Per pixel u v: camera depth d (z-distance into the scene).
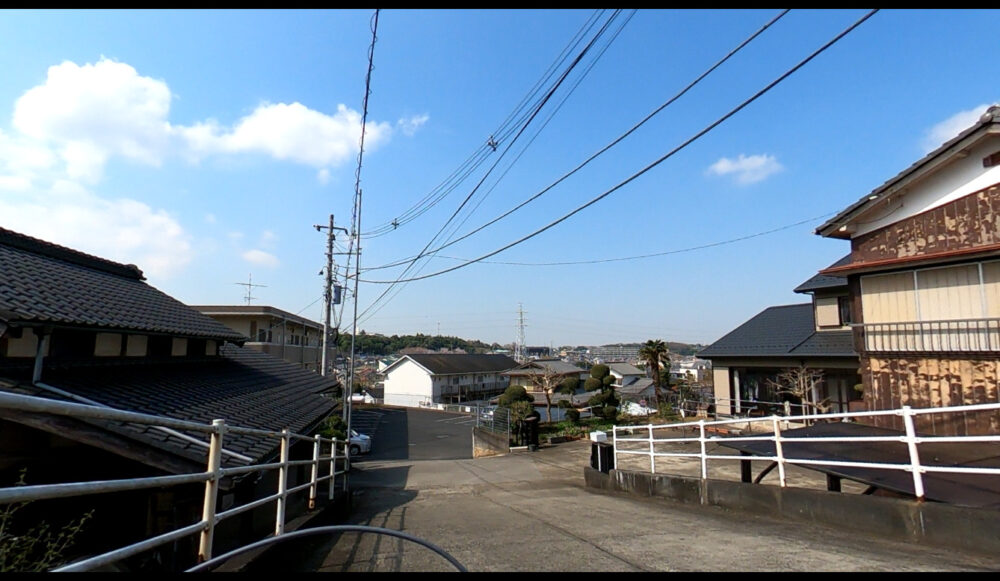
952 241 8.05
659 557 3.97
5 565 2.75
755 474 9.25
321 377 15.20
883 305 8.97
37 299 5.26
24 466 4.93
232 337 9.49
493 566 3.83
